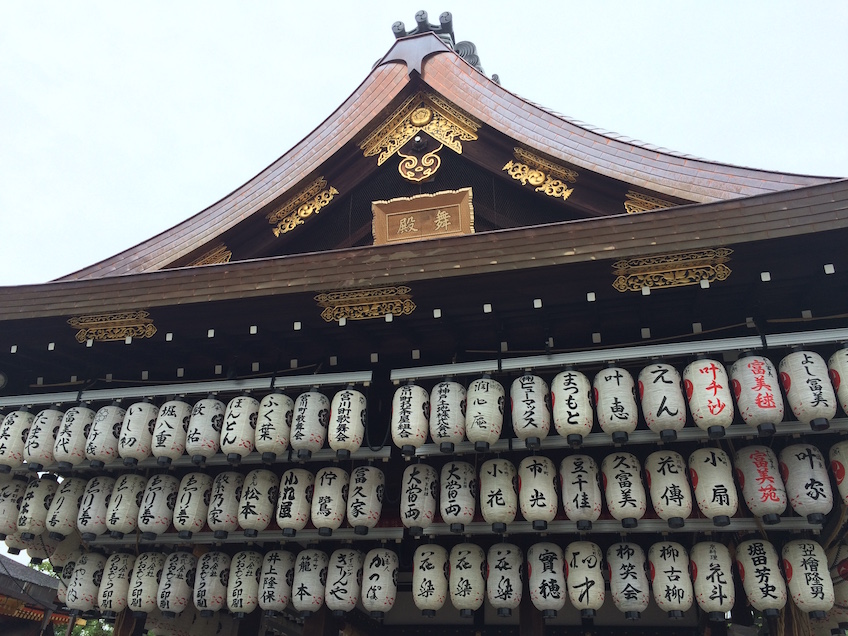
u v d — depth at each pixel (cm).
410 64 909
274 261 682
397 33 976
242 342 778
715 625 787
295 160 923
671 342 722
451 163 930
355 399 696
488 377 669
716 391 602
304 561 725
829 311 681
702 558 632
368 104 917
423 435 660
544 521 630
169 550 820
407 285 654
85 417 771
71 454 751
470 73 900
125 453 731
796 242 583
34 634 1644
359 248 664
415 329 741
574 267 619
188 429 732
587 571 648
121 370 860
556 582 651
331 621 765
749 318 659
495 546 685
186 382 845
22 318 736
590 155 801
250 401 722
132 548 802
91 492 774
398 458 813
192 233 909
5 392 879
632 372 754
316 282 665
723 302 677
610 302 679
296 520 700
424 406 671
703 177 723
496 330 713
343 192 933
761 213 579
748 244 585
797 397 595
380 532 710
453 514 657
